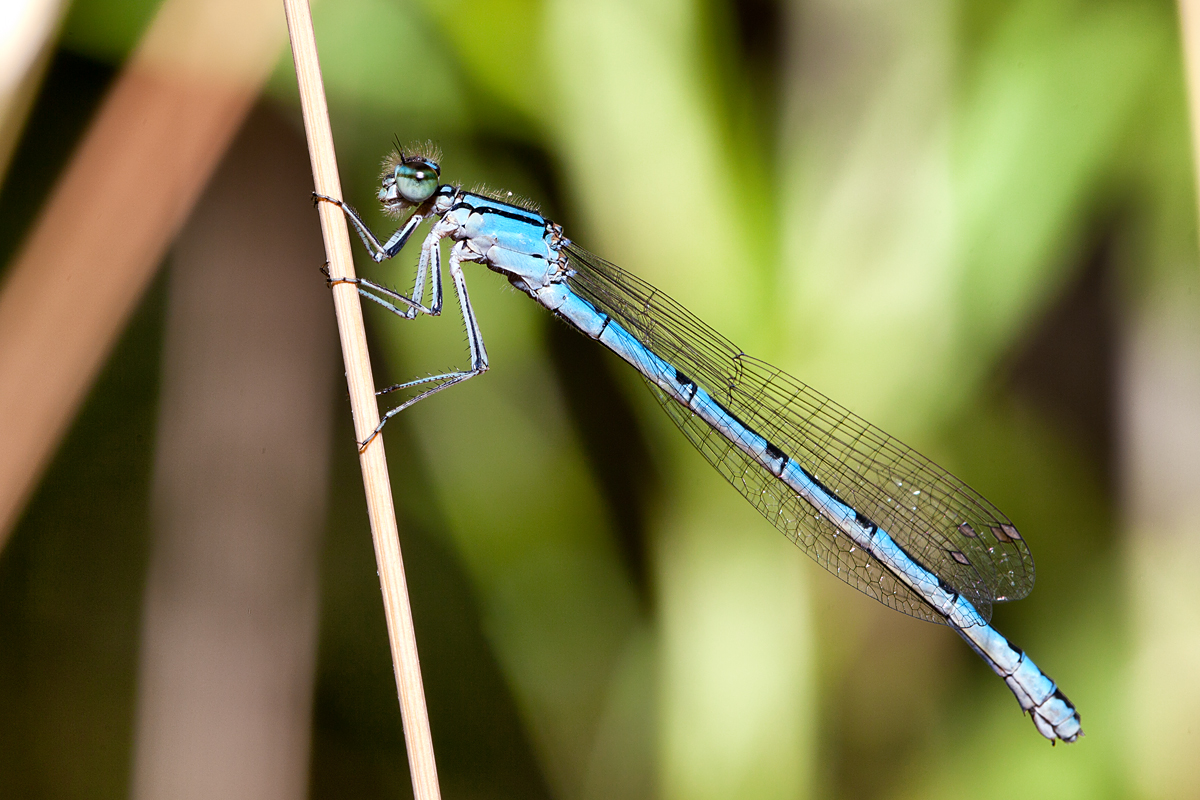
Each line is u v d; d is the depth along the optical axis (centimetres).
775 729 30
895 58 30
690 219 30
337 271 30
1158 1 30
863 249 30
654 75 30
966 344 30
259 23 30
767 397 30
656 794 30
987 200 30
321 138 30
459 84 30
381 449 30
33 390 30
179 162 30
